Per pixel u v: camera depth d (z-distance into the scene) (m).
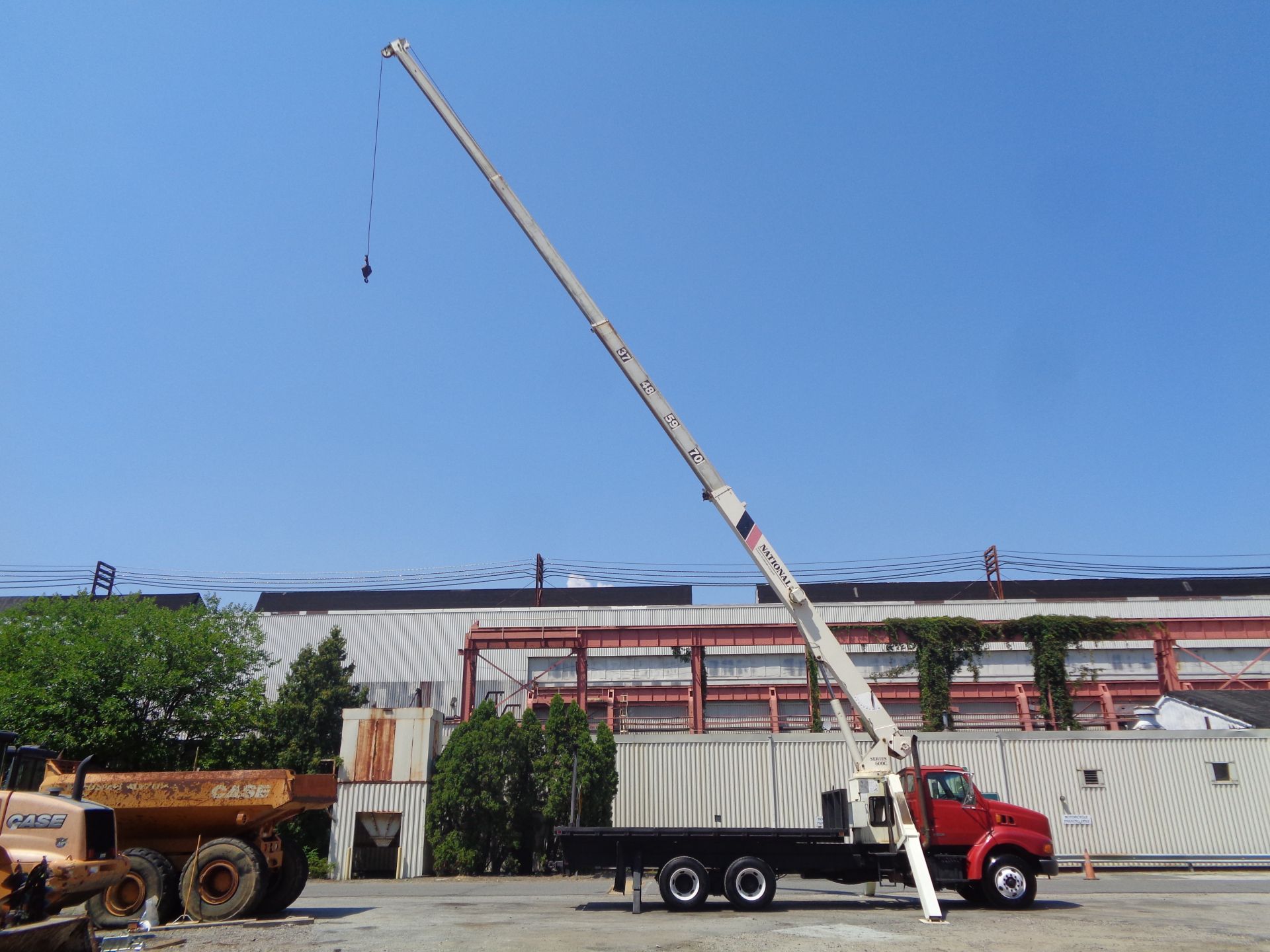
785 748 30.80
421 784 29.66
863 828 16.69
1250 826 28.72
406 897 19.88
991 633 38.81
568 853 16.47
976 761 29.80
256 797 14.88
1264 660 49.81
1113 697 45.00
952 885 17.41
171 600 62.47
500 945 11.34
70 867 11.25
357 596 67.31
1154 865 27.67
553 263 19.31
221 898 14.09
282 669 53.53
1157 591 63.22
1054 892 20.28
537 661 52.16
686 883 15.98
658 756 30.92
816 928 13.12
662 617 52.84
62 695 26.42
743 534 18.39
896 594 64.44
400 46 20.08
